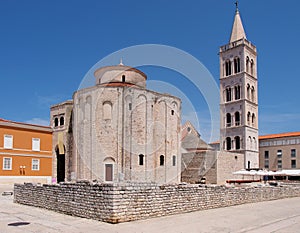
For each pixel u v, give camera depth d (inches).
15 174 1892.2
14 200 915.4
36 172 2004.2
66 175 1985.7
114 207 591.5
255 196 1076.5
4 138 1866.4
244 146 2864.2
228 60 3144.7
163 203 687.1
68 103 2089.1
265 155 3651.6
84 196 653.9
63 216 670.5
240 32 3142.2
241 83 2982.3
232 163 2327.8
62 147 2058.3
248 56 3083.2
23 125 1969.7
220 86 3154.5
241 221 668.7
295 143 3430.1
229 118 3036.4
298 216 782.5
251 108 3021.7
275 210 875.4
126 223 590.9
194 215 713.0
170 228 561.3
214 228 581.0
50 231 527.2
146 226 569.3
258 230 583.2
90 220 617.3
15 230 534.3
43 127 2076.8
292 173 1985.7
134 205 623.5
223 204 895.7
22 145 1950.1
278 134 3759.8
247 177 2495.1
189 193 765.9
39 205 806.5
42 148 2055.9
